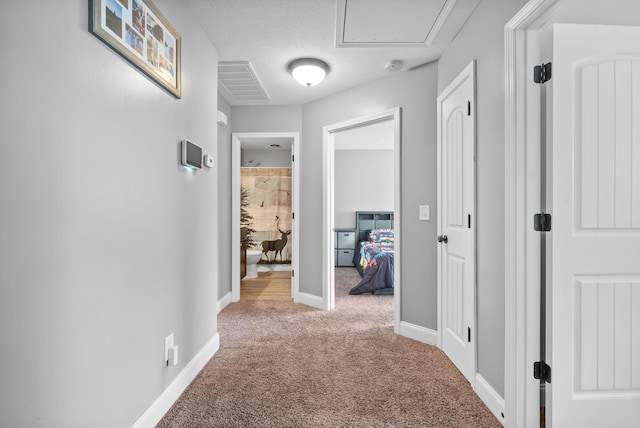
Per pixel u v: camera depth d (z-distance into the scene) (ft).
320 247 11.88
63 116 3.36
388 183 22.65
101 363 3.98
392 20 6.83
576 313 4.82
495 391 5.57
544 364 4.97
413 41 7.68
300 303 12.47
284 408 5.65
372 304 12.33
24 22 2.95
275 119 12.62
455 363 7.26
